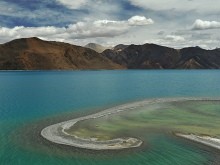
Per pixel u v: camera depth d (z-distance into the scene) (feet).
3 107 196.75
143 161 95.30
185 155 100.27
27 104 212.02
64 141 115.44
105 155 100.32
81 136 122.83
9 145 110.22
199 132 129.49
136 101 234.58
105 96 266.98
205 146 109.29
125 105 212.23
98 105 211.20
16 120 153.79
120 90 328.90
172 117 166.09
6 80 520.83
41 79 559.38
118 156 99.66
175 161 95.30
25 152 103.04
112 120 156.76
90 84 426.10
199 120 156.97
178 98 254.27
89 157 98.63
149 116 169.07
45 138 119.34
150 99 247.29
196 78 616.39
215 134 125.90
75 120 155.53
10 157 98.17
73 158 97.81
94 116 167.84
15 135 123.75
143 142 114.42
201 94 284.61
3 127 137.69
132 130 133.90
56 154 101.19
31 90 321.52
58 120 155.33
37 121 151.94
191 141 115.65
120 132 130.11
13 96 261.24
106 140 116.88
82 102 225.56
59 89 336.90
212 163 93.40
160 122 151.53
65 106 204.44
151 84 430.61
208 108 199.21
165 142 114.42
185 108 199.52
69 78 603.67
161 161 95.25
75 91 313.12
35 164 92.58
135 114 175.63
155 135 124.67
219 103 222.69
